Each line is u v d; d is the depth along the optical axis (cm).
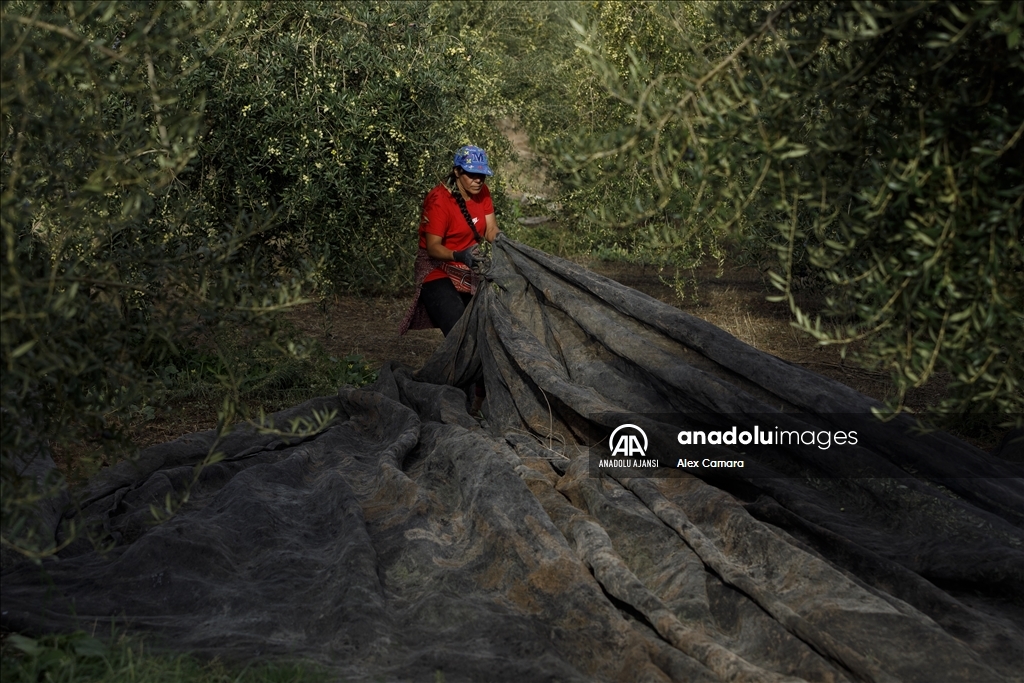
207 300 290
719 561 339
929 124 215
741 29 236
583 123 1029
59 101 261
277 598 346
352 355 745
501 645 315
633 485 405
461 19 1162
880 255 242
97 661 289
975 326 225
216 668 291
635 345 476
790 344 811
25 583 354
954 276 220
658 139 228
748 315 909
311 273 316
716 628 324
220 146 586
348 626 315
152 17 261
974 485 378
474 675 294
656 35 891
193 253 313
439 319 594
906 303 224
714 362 454
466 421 523
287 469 465
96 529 405
